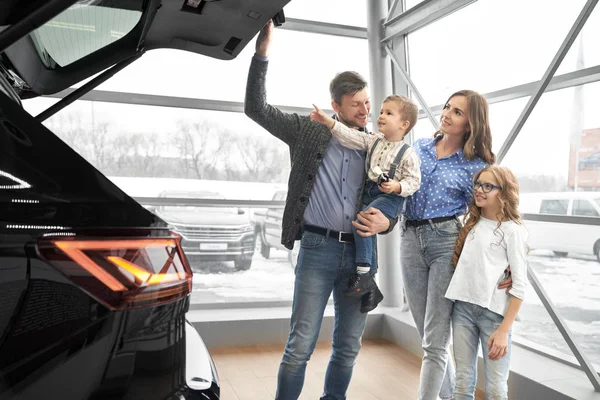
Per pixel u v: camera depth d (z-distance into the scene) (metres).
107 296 0.93
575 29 2.80
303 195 2.16
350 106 2.18
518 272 2.10
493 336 2.09
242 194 4.57
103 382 0.92
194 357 1.22
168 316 1.00
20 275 0.90
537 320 3.30
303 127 2.21
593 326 2.90
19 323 0.90
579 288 2.97
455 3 3.60
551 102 3.10
